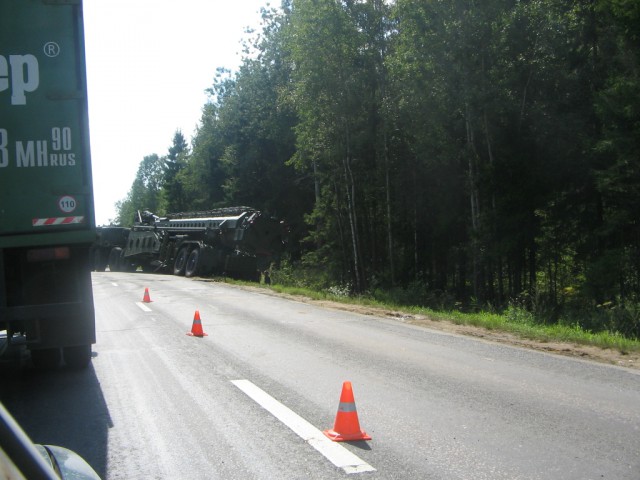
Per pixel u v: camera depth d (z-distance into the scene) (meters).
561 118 23.92
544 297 23.61
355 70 30.25
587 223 24.88
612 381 8.15
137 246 39.16
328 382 8.02
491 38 24.08
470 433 5.90
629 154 19.56
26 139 7.27
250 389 7.62
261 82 47.34
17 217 7.26
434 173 30.19
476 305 24.20
